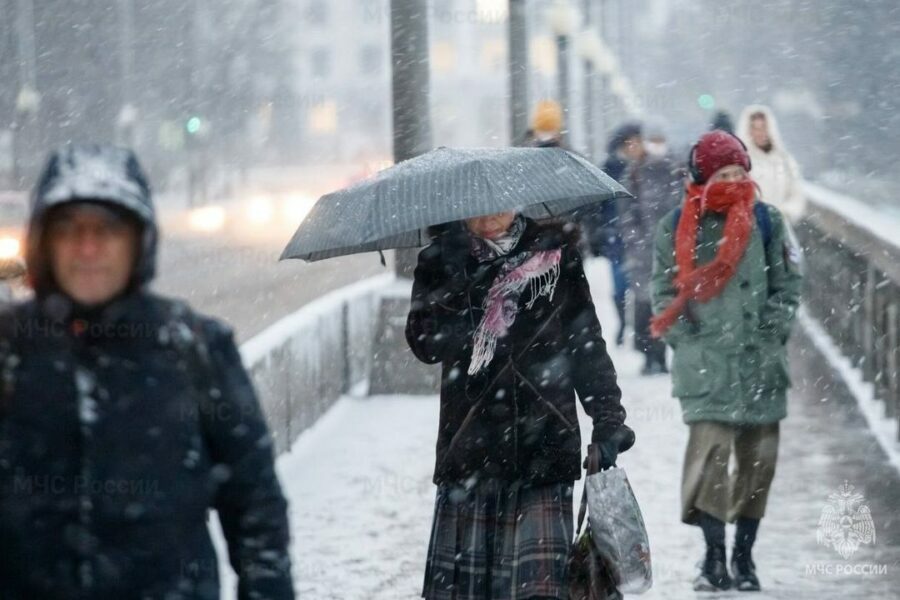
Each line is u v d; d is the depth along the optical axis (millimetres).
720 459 19094
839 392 31328
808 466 25438
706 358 19234
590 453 14633
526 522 14305
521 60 53156
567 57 74250
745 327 19234
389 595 18844
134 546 8945
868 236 30391
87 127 142000
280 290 65875
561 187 14562
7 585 8961
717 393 19109
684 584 19359
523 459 14359
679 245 19422
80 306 9016
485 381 14422
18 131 128875
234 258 85500
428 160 14891
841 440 27359
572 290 14625
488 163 14633
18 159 128625
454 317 14477
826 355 34594
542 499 14367
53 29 137250
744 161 19359
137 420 9000
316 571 19891
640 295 37000
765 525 22016
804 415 29859
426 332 14531
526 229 14594
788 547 20969
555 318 14500
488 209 14047
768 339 19312
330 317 32469
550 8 74000
